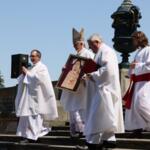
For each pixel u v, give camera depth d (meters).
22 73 14.00
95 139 10.34
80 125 12.32
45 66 13.88
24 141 13.38
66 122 17.72
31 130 13.45
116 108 10.43
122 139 11.78
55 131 14.62
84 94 12.22
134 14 17.02
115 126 10.26
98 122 10.28
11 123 19.50
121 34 17.03
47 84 13.72
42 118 13.66
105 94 10.30
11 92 21.84
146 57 11.50
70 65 11.12
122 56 17.06
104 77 10.35
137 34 11.68
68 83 11.08
